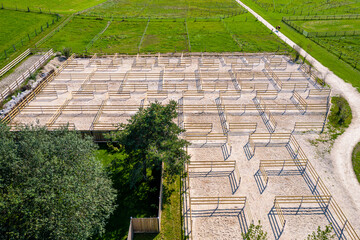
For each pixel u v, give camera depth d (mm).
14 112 35062
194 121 34438
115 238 20750
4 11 70062
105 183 20609
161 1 94375
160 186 23375
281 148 30078
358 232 21453
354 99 39219
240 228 21703
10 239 15758
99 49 55938
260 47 57625
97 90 41375
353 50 55000
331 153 29344
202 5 90125
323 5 87938
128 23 71375
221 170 27281
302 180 26062
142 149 22875
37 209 16266
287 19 74375
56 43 57500
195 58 52438
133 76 45438
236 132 32562
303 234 21188
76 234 17078
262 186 25422
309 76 45594
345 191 24953
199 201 23859
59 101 38438
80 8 81688
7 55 50812
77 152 20547
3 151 17688
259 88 42031
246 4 91250
